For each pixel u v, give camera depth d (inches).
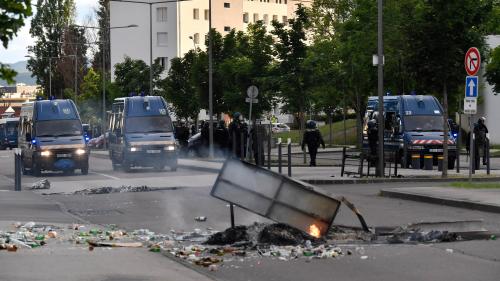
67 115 1552.7
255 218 719.7
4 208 816.3
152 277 410.0
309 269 440.8
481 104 2480.3
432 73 1163.9
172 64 2615.7
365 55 2140.7
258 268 444.8
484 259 466.3
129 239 561.6
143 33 4719.5
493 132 2476.6
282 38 1809.8
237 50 2317.9
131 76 2928.2
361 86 2229.3
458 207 781.3
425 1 1172.5
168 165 1524.4
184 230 637.3
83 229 632.4
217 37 2317.9
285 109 1841.8
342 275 423.8
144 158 1508.4
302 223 528.7
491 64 1753.2
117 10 4781.0
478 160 1424.7
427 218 692.1
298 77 1802.4
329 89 2391.7
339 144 2967.5
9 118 3937.0
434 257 473.1
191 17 4746.6
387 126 1617.9
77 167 1493.6
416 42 1165.1
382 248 505.4
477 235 562.3
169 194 987.3
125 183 1205.7
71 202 917.2
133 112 1561.3
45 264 446.6
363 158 1218.0
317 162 1729.8
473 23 1162.6
